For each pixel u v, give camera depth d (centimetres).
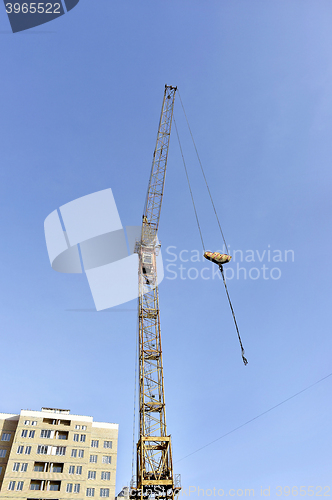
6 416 7981
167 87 7656
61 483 7200
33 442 7525
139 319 6862
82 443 7806
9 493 6844
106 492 7469
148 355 6512
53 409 8538
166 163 7725
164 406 6019
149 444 5706
